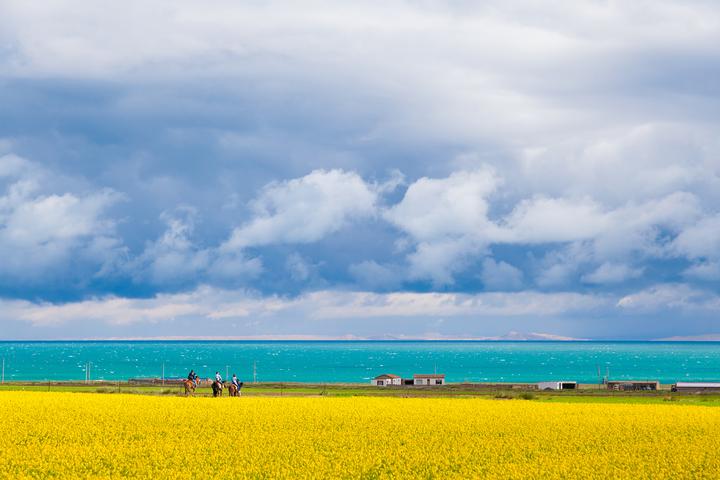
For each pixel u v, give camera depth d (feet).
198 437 150.30
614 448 142.20
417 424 172.86
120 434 153.38
